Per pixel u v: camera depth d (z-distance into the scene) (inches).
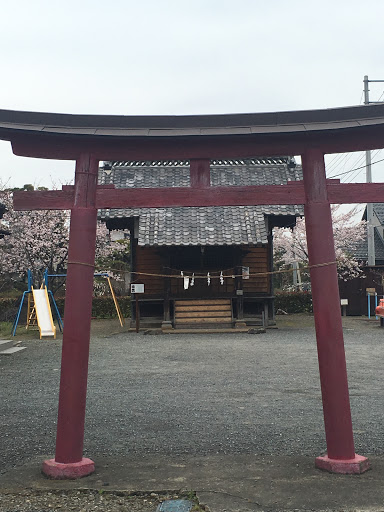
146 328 740.7
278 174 799.7
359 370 392.8
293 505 148.2
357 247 1143.6
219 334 670.5
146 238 691.4
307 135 185.2
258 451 204.2
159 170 802.8
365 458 178.9
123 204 189.6
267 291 754.8
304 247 1090.1
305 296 1026.7
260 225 707.4
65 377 180.1
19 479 174.4
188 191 190.4
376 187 187.8
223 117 187.3
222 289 751.1
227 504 149.8
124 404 291.3
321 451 202.5
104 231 1007.6
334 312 181.3
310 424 244.4
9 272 1013.2
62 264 999.0
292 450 204.8
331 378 179.3
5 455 204.1
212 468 182.2
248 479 169.9
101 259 1070.4
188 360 452.8
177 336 653.9
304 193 189.3
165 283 722.2
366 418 254.1
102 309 989.8
